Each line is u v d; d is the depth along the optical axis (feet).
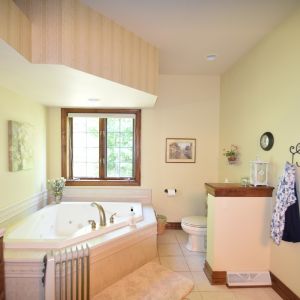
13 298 6.26
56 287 6.15
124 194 12.84
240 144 10.44
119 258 7.82
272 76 7.91
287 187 6.52
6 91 8.52
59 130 12.60
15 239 7.02
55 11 6.03
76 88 8.43
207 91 13.30
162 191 13.35
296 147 6.68
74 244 7.00
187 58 10.58
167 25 7.68
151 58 9.09
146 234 8.90
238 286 7.66
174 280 7.95
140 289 7.42
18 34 5.29
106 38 7.22
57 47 6.03
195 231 10.12
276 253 7.55
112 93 9.17
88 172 13.17
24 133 9.66
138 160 12.92
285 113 7.19
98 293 7.13
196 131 13.35
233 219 7.80
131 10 6.84
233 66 11.38
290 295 6.84
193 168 13.39
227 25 7.68
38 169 11.28
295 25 6.73
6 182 8.53
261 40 8.66
